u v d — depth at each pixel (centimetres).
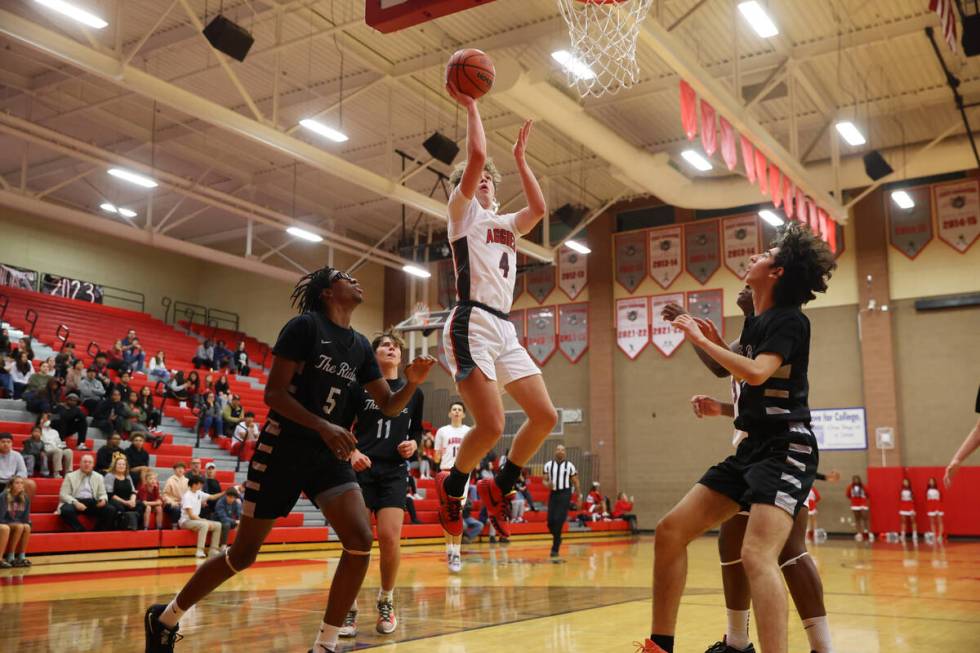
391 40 1666
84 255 2614
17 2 1523
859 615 627
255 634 519
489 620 590
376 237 2839
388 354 579
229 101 1950
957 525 2038
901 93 1848
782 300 374
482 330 381
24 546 1048
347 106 1955
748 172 1509
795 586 371
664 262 2505
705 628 547
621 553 1456
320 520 1611
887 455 2162
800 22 1564
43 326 2133
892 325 2216
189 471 1377
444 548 1559
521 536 1886
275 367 392
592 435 2509
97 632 532
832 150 1900
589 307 2581
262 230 2739
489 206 418
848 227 2302
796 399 356
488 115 1970
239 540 398
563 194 2503
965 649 477
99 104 1897
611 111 1923
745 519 398
